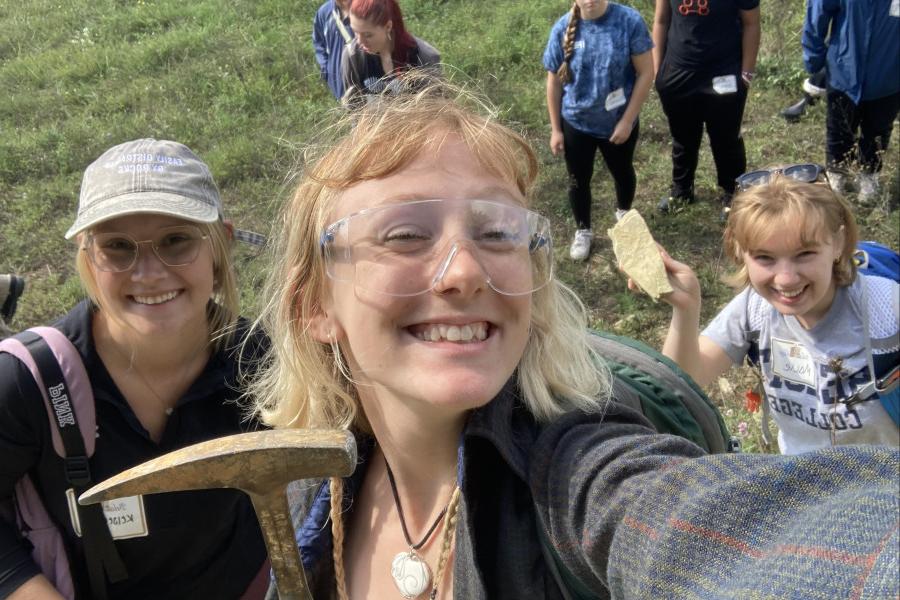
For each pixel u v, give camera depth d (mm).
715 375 1381
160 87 3953
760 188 1247
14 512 955
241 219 3033
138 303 940
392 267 542
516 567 545
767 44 3664
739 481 406
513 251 549
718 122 2635
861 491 359
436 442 615
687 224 2797
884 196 2662
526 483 548
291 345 687
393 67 2266
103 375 940
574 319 636
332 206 600
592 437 537
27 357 909
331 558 704
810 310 1276
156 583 1021
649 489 449
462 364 532
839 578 328
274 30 4355
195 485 544
